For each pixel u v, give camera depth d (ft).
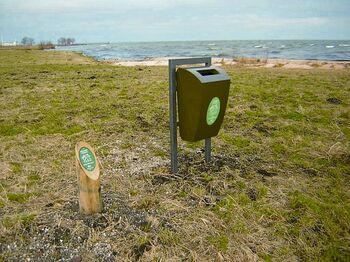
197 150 16.52
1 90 33.32
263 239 9.68
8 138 18.28
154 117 22.71
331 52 224.74
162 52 255.29
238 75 46.68
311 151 16.33
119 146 17.19
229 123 21.21
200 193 12.14
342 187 12.80
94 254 8.97
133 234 9.71
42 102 27.40
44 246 9.25
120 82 38.06
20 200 11.81
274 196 12.07
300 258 8.98
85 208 10.43
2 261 8.66
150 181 13.14
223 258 8.84
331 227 10.15
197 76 11.44
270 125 20.67
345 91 31.53
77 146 10.26
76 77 43.73
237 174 13.71
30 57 101.19
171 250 9.16
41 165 14.84
